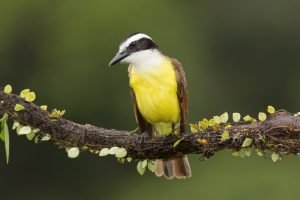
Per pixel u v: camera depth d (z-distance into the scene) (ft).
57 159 68.03
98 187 68.90
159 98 29.12
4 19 75.56
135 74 29.35
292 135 25.27
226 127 25.62
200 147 26.00
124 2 73.72
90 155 67.92
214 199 62.39
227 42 79.56
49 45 74.74
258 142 25.43
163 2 74.90
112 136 26.12
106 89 71.92
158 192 66.39
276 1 79.25
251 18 79.77
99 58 72.84
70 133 25.85
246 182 62.13
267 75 78.07
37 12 75.56
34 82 74.13
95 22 73.15
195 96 73.97
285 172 62.13
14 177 68.28
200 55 76.43
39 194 69.00
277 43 78.84
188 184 64.08
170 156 26.50
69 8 75.31
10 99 25.44
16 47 75.25
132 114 71.31
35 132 25.76
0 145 66.33
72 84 72.84
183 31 75.46
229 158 64.13
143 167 26.58
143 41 29.76
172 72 29.27
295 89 77.41
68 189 68.64
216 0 80.79
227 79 77.15
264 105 76.84
